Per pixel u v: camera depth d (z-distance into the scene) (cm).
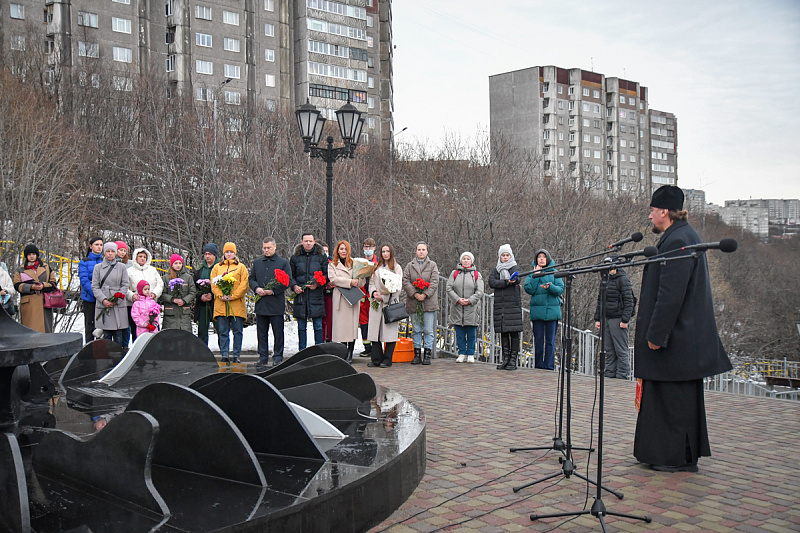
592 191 3041
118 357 668
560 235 2472
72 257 1752
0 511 287
